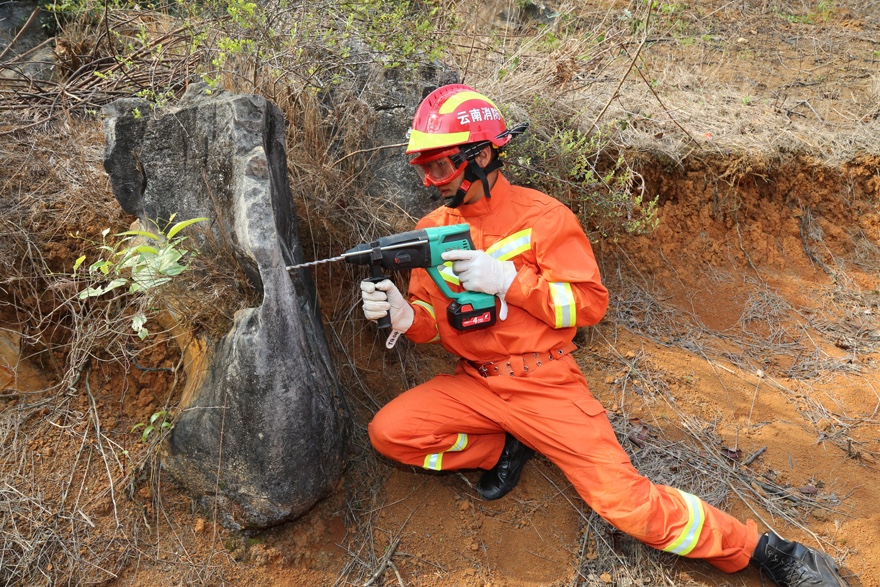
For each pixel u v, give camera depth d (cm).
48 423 248
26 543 223
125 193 251
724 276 411
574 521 271
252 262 225
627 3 559
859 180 450
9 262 255
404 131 314
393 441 258
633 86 454
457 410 260
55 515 230
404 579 250
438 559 257
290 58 297
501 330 253
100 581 225
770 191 436
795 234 436
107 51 373
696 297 395
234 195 227
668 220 413
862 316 400
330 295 315
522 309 253
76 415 252
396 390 310
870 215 448
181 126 238
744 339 373
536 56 406
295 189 298
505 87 371
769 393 334
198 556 238
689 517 236
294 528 252
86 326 258
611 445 244
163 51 328
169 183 245
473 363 268
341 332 311
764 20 637
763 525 269
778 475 290
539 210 248
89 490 238
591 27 474
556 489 279
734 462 294
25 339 257
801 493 283
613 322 363
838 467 296
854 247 441
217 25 307
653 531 235
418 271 268
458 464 268
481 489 275
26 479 235
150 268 225
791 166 437
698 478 286
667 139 413
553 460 253
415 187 315
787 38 609
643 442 297
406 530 263
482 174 240
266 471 236
